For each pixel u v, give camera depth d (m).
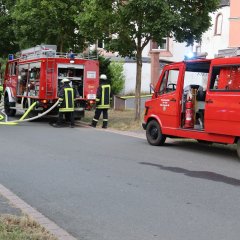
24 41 25.14
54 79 18.53
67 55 18.86
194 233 5.48
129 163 10.06
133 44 17.58
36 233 5.09
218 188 7.82
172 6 16.05
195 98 12.14
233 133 10.59
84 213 6.29
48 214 6.23
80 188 7.70
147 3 15.33
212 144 13.48
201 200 7.01
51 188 7.68
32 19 22.77
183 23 16.36
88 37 18.31
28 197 7.10
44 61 18.39
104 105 17.41
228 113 10.68
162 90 12.88
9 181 8.16
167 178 8.57
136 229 5.62
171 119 12.45
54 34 23.36
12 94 21.56
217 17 35.41
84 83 19.00
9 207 6.35
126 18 16.47
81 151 11.62
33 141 13.27
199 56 12.34
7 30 28.94
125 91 36.03
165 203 6.82
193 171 9.31
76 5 22.36
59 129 16.75
